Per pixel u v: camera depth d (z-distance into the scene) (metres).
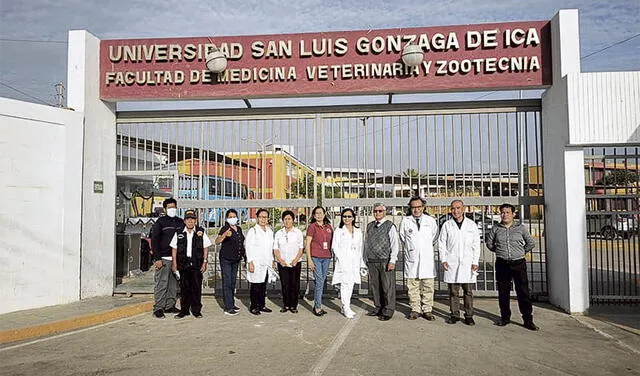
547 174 9.52
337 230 8.82
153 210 14.67
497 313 8.81
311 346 6.77
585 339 7.09
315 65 9.62
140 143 11.55
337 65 9.56
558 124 8.90
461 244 8.07
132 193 14.05
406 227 8.49
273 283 10.63
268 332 7.58
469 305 8.02
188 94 9.88
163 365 6.00
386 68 9.44
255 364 6.00
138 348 6.76
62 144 9.30
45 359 6.29
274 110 10.30
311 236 8.85
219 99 10.02
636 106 8.37
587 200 9.05
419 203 8.50
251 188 11.09
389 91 9.47
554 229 9.21
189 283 8.77
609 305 8.99
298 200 10.11
